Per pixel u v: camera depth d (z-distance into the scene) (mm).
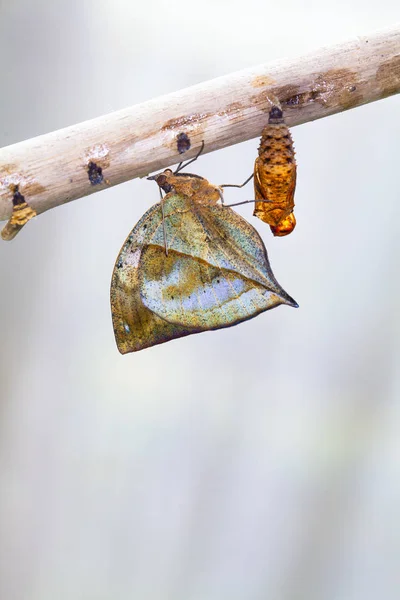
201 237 657
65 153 649
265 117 653
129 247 659
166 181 657
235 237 656
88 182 652
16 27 847
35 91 864
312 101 656
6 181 647
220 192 656
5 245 904
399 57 657
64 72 867
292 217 655
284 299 652
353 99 658
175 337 663
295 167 648
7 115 863
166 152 653
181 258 658
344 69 655
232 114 652
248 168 885
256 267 654
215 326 658
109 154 650
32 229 906
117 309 661
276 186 648
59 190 651
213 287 658
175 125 651
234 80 654
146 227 658
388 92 660
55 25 854
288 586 956
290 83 654
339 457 938
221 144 655
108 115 653
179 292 660
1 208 649
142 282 660
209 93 653
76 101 875
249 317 655
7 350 912
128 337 663
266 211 653
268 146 647
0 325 908
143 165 653
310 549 950
